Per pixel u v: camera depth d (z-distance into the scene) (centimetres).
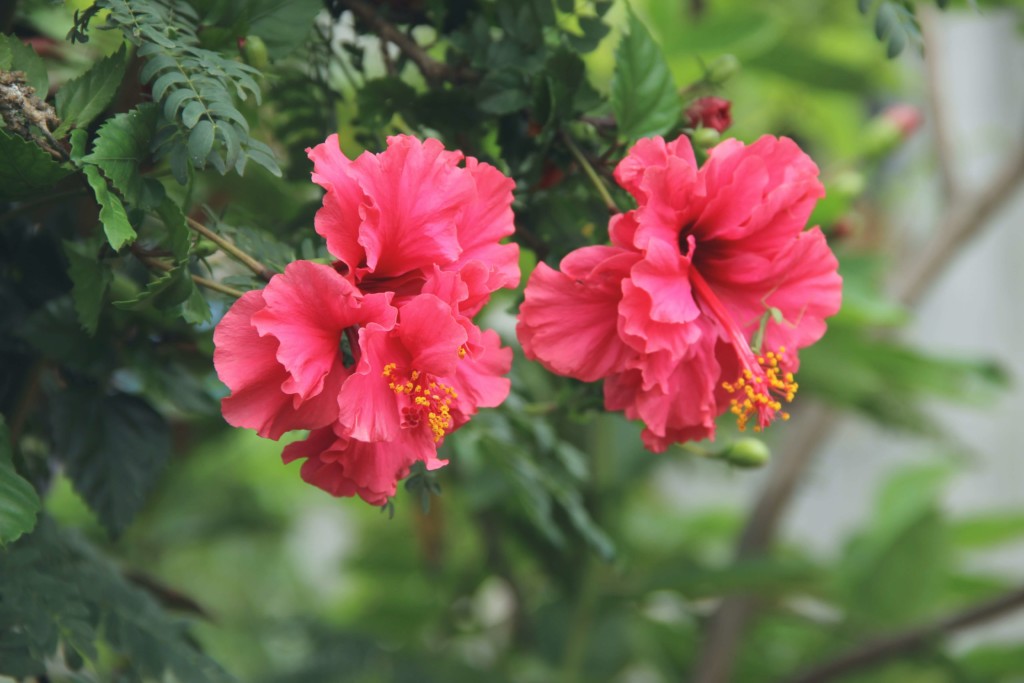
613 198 109
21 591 106
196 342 114
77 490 110
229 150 99
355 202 99
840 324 145
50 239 111
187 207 103
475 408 103
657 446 106
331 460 100
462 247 102
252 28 107
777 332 106
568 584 162
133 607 114
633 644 181
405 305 99
